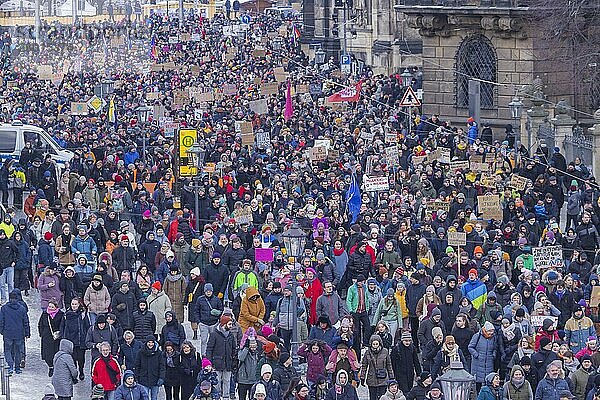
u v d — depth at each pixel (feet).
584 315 247.50
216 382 224.94
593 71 509.35
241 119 473.26
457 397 203.62
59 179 382.22
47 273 270.46
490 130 464.24
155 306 256.93
